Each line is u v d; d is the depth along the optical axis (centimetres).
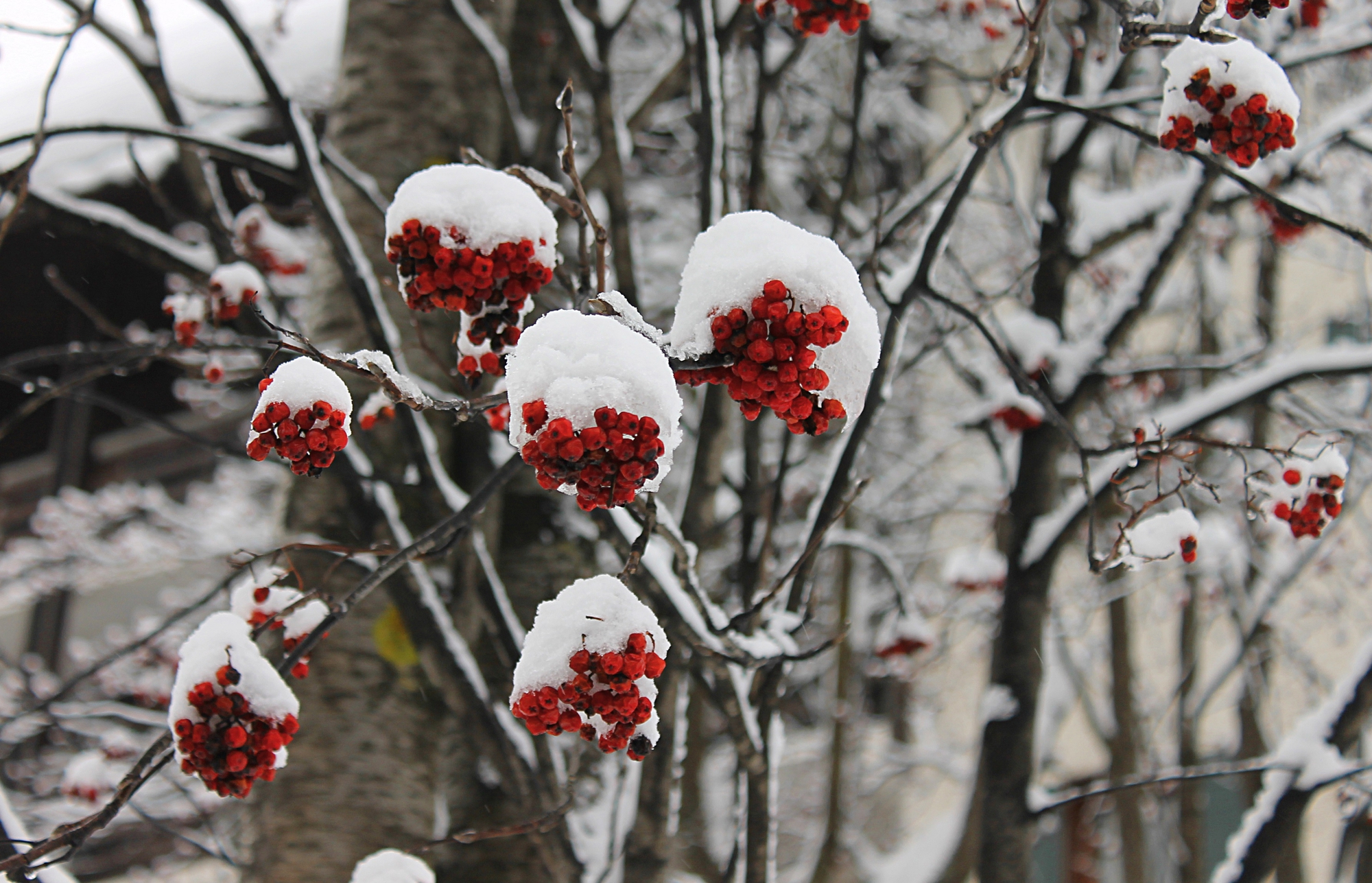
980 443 983
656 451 152
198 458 1026
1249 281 917
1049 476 478
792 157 682
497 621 333
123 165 878
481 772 397
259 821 346
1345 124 464
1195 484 303
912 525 965
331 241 318
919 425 951
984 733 457
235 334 392
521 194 214
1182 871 679
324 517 365
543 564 443
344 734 346
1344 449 626
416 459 324
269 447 186
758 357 162
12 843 212
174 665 676
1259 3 242
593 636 178
